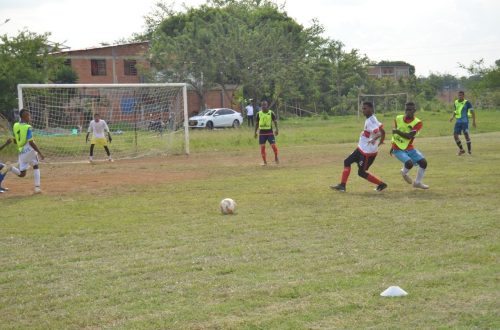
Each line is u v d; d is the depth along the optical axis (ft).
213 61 147.74
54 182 50.19
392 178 45.98
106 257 25.02
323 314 17.44
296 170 53.78
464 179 44.27
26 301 19.75
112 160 69.21
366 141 39.27
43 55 91.50
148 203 38.14
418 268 21.91
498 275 20.67
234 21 159.63
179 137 90.99
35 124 85.15
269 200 37.73
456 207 33.47
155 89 90.94
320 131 112.78
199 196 40.42
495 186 40.68
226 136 94.89
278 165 58.49
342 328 16.35
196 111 165.27
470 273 20.97
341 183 40.50
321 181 45.80
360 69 204.64
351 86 202.59
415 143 80.02
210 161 64.80
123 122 94.43
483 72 141.90
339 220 30.96
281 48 156.35
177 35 162.81
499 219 29.86
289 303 18.56
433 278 20.44
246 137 93.45
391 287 19.12
